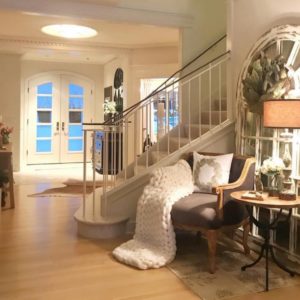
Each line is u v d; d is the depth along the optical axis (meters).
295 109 3.08
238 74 4.41
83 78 10.23
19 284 3.07
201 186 3.95
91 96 10.35
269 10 3.89
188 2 5.71
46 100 9.96
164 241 3.61
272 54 3.80
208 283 3.12
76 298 2.85
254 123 4.05
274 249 3.73
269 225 3.30
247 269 3.42
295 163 3.48
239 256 3.75
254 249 3.90
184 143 4.91
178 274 3.30
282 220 3.64
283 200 3.10
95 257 3.67
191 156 4.29
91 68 10.27
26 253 3.76
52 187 7.11
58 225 4.74
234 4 4.48
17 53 8.55
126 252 3.62
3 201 5.63
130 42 7.64
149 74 7.97
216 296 2.90
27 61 9.66
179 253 3.83
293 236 3.52
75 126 10.30
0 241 4.11
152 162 5.24
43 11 5.02
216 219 3.35
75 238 4.23
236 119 4.41
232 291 2.98
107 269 3.39
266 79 3.71
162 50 7.87
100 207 4.69
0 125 6.04
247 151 4.18
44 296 2.87
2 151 5.54
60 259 3.61
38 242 4.09
